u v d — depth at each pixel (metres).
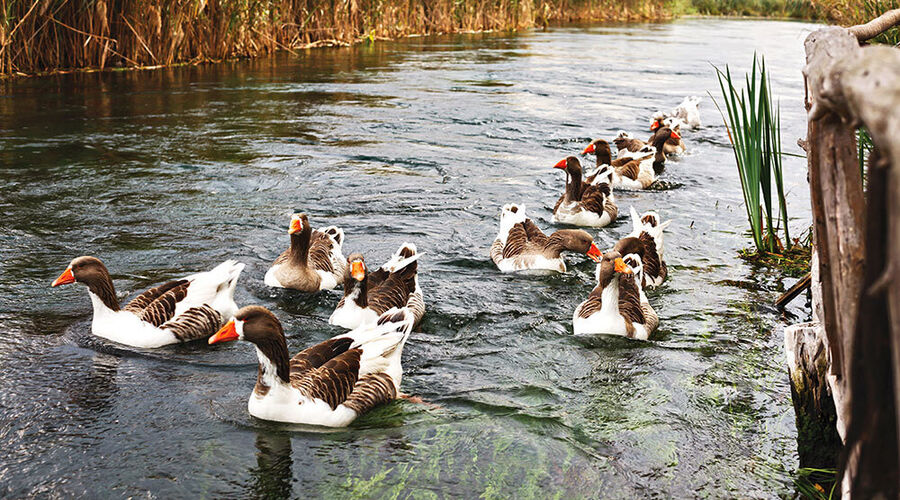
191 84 24.09
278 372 6.67
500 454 6.39
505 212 11.43
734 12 68.56
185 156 16.12
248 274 10.17
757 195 11.10
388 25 38.31
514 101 23.23
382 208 13.28
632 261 9.29
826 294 4.18
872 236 2.42
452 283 10.20
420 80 26.47
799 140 7.49
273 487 5.90
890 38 13.04
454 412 7.07
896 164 1.86
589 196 12.73
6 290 9.46
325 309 9.27
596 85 26.64
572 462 6.28
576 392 7.44
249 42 29.92
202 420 6.82
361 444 6.53
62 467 6.08
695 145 19.52
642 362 8.05
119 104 20.83
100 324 8.32
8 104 20.12
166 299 8.32
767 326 8.99
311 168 15.58
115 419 6.79
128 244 11.16
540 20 51.50
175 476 6.00
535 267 10.55
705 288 10.15
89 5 24.31
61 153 15.94
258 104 21.61
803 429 6.50
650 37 44.16
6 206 12.58
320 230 10.90
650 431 6.74
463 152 17.27
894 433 2.45
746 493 5.84
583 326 8.68
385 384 7.21
